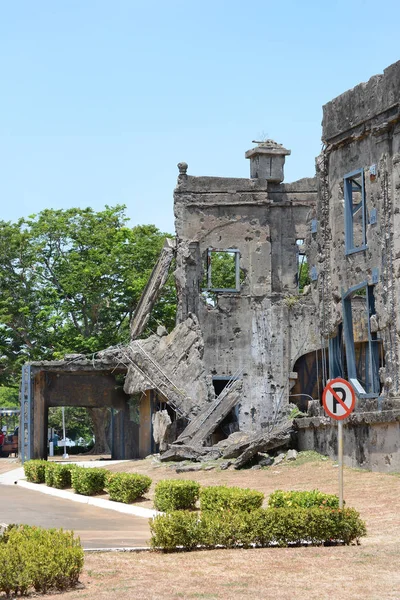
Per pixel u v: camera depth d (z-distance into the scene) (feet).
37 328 196.85
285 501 58.90
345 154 102.89
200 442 119.65
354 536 53.72
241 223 151.02
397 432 87.40
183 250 148.15
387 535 57.00
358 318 120.26
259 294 150.20
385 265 94.38
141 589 42.06
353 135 100.07
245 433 117.80
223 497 64.59
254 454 104.37
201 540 52.75
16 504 86.33
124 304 197.06
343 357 115.96
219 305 148.97
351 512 53.88
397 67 93.15
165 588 42.16
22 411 145.48
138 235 205.05
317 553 50.06
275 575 44.57
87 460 162.91
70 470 100.63
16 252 198.59
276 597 40.01
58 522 70.44
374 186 97.35
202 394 137.39
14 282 199.72
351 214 103.04
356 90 99.91
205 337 147.74
